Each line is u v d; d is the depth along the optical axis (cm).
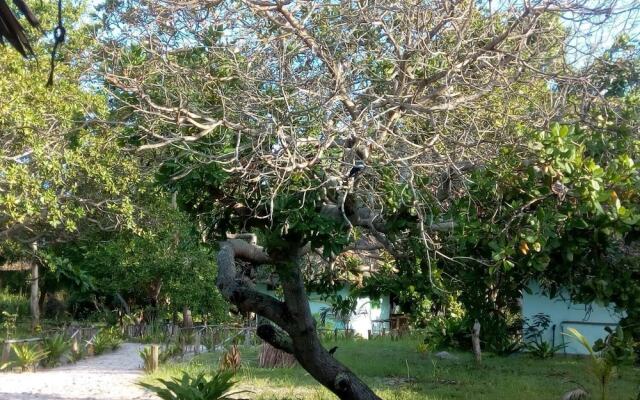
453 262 799
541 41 812
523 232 666
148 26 762
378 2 780
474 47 763
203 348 2228
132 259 2453
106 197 1686
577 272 750
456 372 1504
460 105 732
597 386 1279
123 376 1577
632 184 684
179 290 2505
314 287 1005
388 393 1224
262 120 675
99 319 3089
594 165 668
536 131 718
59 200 1602
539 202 691
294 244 768
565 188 669
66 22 1686
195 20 754
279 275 795
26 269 3700
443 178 743
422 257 765
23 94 1445
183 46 768
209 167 715
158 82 776
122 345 2441
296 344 800
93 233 1953
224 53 764
